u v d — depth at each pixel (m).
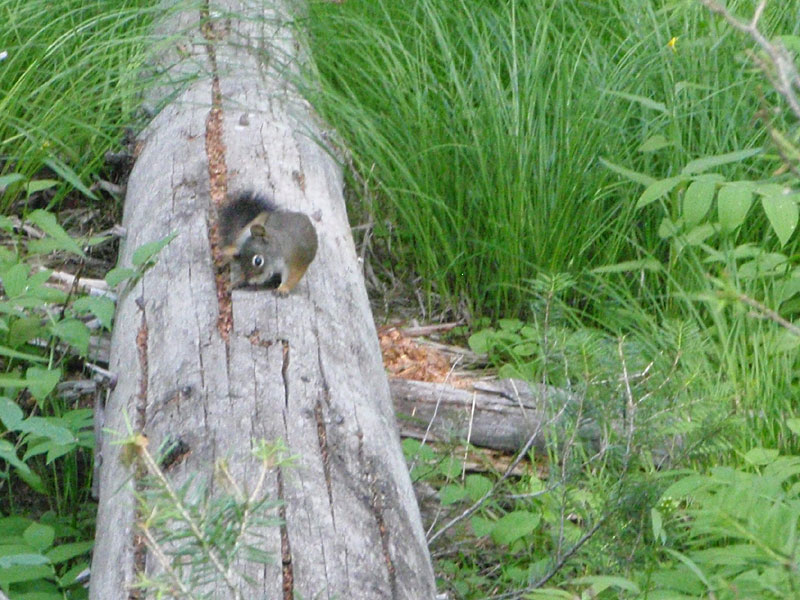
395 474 4.82
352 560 4.14
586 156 8.48
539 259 8.43
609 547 5.44
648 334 7.73
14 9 8.85
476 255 8.62
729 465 6.46
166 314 5.59
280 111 7.86
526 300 8.47
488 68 8.99
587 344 6.15
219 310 5.50
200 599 3.19
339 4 9.93
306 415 4.84
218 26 8.98
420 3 9.83
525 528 5.86
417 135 8.80
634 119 9.09
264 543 4.05
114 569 4.24
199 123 7.39
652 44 9.21
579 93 8.82
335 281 6.08
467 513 6.05
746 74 8.86
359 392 5.23
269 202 6.52
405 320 8.56
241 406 4.83
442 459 6.56
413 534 4.57
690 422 5.91
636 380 6.15
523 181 8.35
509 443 7.12
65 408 6.58
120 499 4.58
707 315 7.92
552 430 6.34
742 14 8.98
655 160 8.93
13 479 6.43
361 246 9.00
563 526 5.82
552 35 9.84
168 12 8.98
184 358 5.21
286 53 8.72
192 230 6.23
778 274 7.77
